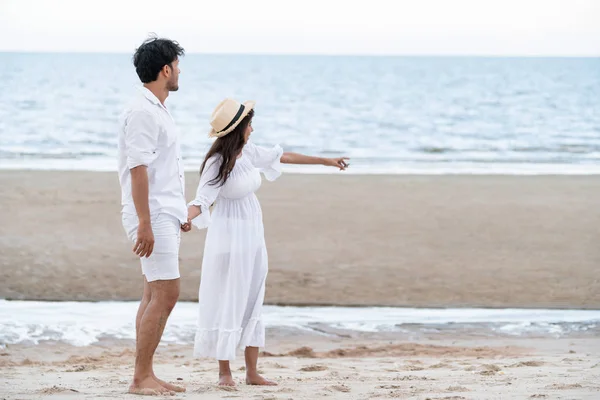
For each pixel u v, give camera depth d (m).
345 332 7.79
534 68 112.69
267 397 4.32
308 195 16.08
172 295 4.41
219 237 4.95
